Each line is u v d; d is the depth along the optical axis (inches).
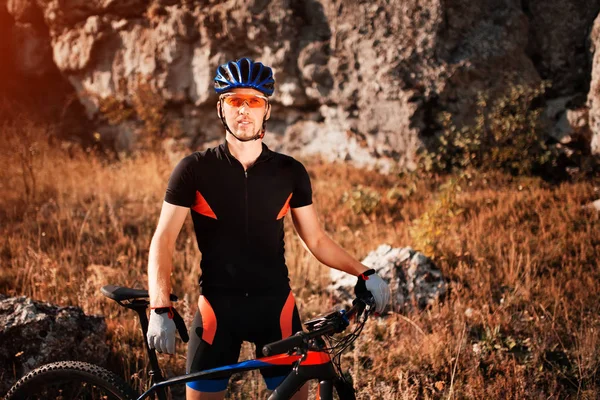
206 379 98.6
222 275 100.5
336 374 98.2
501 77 408.8
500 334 181.3
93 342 156.4
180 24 468.4
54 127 526.9
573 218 280.2
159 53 481.4
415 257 215.2
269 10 440.5
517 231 264.1
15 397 109.6
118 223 281.0
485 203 309.1
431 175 385.1
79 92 536.4
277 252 104.3
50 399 142.3
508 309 199.9
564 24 411.5
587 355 168.9
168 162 438.6
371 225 288.2
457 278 221.5
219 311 100.4
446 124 397.7
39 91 571.8
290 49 442.9
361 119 427.8
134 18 496.1
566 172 382.0
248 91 99.4
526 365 167.2
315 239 108.6
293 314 104.5
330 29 434.9
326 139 446.6
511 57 409.1
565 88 412.2
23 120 498.6
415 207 317.1
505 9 411.2
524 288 209.3
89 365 106.1
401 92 407.5
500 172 376.5
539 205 297.0
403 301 203.8
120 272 222.2
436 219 251.9
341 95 432.1
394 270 211.3
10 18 588.7
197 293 213.2
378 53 414.0
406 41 409.1
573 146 389.1
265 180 101.3
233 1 448.5
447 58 406.9
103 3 499.2
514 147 381.1
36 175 354.0
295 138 460.4
